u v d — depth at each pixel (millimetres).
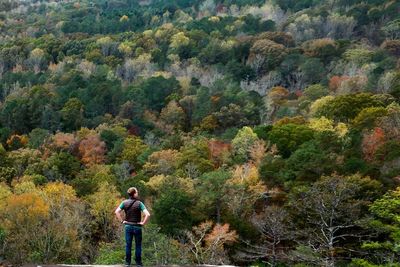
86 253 39906
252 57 126188
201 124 82000
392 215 24688
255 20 166000
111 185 49406
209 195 38719
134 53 143875
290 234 31703
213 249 31688
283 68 114625
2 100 110375
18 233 36625
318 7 170750
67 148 70438
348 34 142500
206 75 118188
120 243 32406
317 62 109688
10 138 78125
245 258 34844
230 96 90562
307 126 58969
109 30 180625
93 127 85562
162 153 58344
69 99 92438
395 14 141250
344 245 30719
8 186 53250
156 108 97375
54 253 37000
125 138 73438
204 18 176125
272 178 43000
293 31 149375
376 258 29094
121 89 101312
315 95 85062
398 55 113500
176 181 43594
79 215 41031
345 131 50469
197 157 55625
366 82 84312
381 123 50156
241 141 57281
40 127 86750
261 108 85938
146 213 14203
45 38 157000
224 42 136875
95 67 128625
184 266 15742
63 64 131250
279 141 55812
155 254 28656
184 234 35094
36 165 59969
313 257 27812
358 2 159625
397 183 35781
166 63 130000
